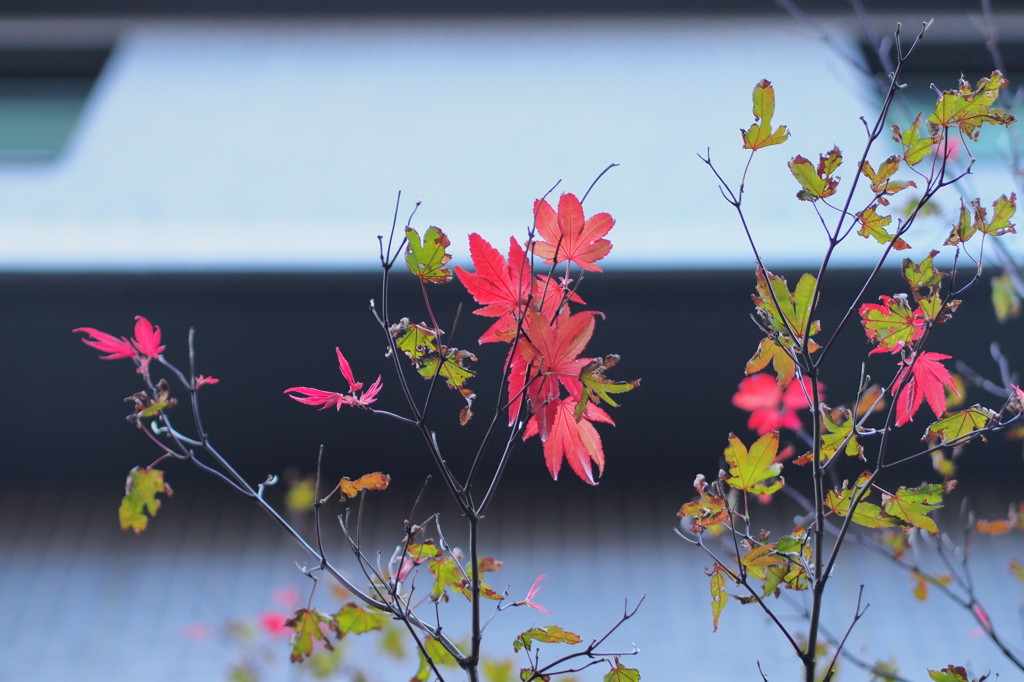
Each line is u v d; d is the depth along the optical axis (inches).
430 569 51.7
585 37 241.4
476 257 44.1
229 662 130.9
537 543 148.4
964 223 43.5
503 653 126.4
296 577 142.4
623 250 144.9
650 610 135.6
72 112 232.8
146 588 144.6
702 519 47.4
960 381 75.9
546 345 42.3
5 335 145.2
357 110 213.6
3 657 134.2
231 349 146.9
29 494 162.9
